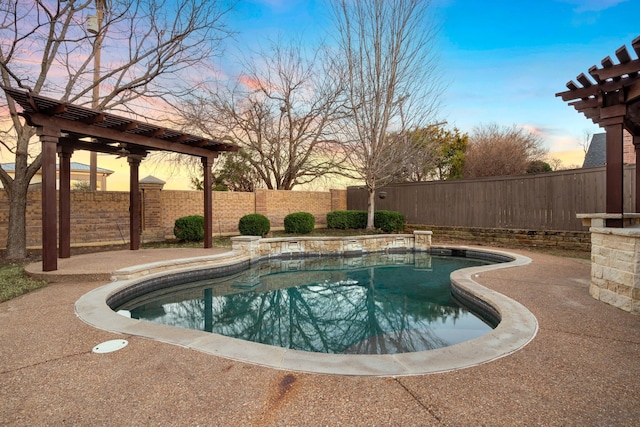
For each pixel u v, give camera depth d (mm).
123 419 1964
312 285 7191
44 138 5938
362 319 5035
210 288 7016
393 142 13156
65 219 7684
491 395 2209
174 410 2053
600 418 1955
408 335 4297
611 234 4254
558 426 1882
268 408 2070
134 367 2637
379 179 13047
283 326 4809
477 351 2902
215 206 13586
